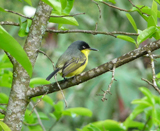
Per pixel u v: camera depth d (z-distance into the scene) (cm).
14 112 651
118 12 1762
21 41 1664
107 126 883
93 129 731
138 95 1731
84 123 1858
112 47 1886
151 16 659
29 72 399
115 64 611
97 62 1886
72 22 728
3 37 384
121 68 1802
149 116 935
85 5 1777
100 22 1806
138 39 636
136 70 1803
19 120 652
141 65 1911
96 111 1809
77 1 1781
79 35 1831
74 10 1753
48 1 444
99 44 1903
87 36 1858
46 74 1692
